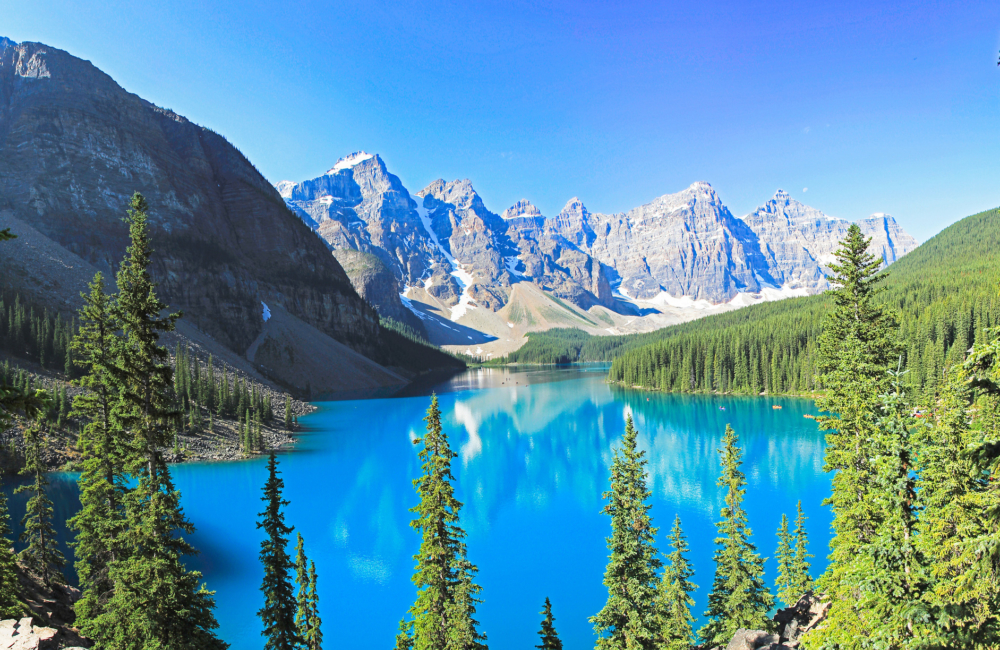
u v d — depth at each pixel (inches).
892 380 737.6
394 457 3934.5
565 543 2332.7
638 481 1229.7
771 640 1053.2
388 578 2042.3
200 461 3631.9
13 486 2748.5
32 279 5280.5
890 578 653.3
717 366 6820.9
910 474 671.8
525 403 6791.3
